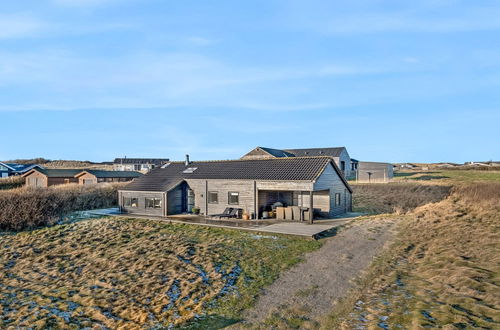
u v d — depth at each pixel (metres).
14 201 25.81
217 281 12.48
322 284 11.84
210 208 27.23
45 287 13.57
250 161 28.92
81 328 9.68
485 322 8.14
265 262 14.50
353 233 19.33
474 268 12.10
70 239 21.17
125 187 30.23
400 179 49.81
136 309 10.62
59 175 51.28
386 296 10.39
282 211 24.72
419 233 18.28
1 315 11.05
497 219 19.69
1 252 19.12
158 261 15.39
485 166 65.31
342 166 60.53
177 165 32.66
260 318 9.39
